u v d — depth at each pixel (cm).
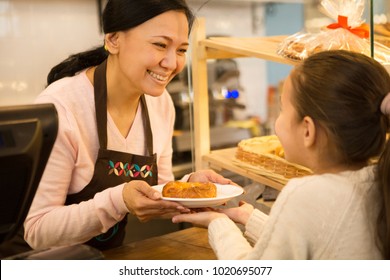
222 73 329
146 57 155
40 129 86
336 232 108
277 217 112
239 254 120
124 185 154
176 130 305
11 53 276
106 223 157
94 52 177
